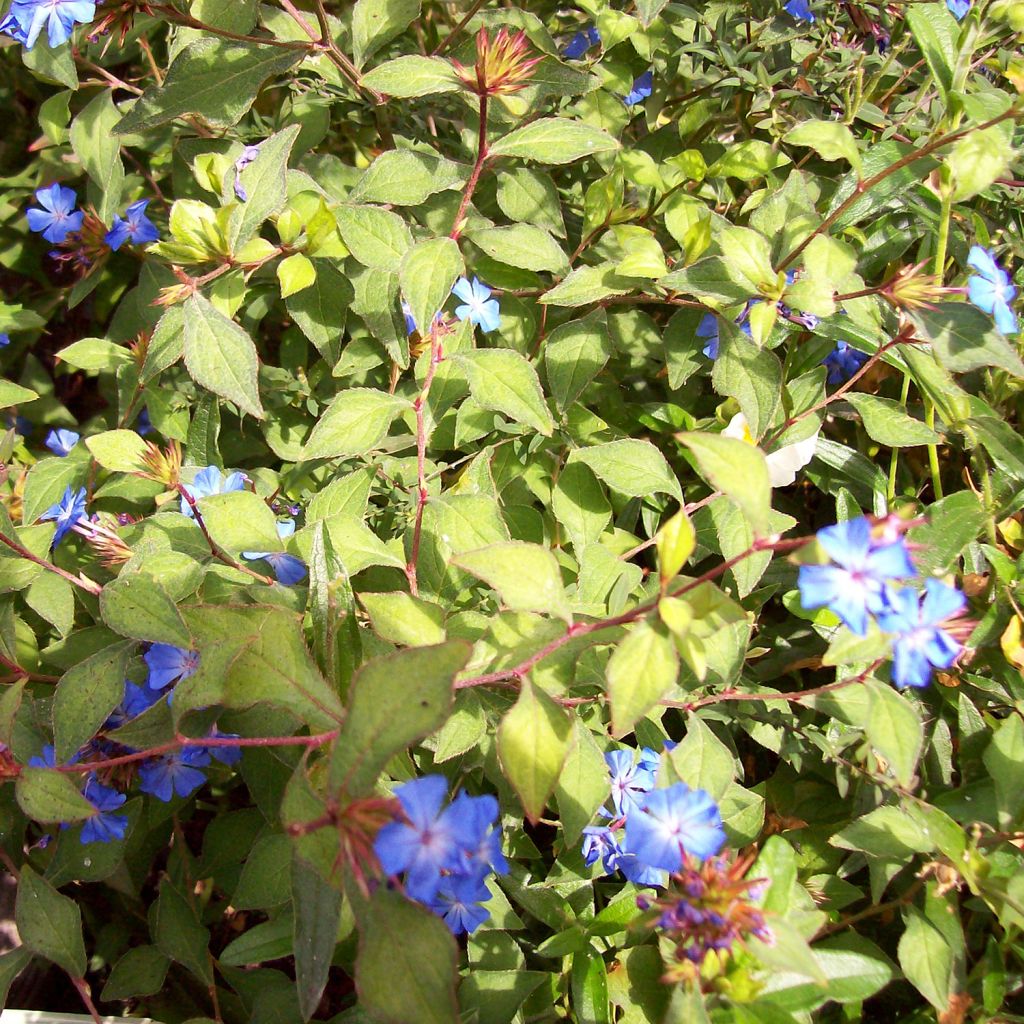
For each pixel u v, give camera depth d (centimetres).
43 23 33
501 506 37
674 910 23
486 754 31
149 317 41
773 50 44
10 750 28
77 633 33
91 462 37
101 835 29
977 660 34
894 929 34
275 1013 31
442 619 28
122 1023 32
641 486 33
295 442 41
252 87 36
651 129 45
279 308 45
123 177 45
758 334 30
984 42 32
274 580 33
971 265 30
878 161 34
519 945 34
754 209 39
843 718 29
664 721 36
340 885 22
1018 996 32
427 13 48
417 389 36
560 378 35
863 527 21
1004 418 39
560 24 47
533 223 39
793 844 33
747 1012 25
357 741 21
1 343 43
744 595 30
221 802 41
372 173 35
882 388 41
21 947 30
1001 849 30
